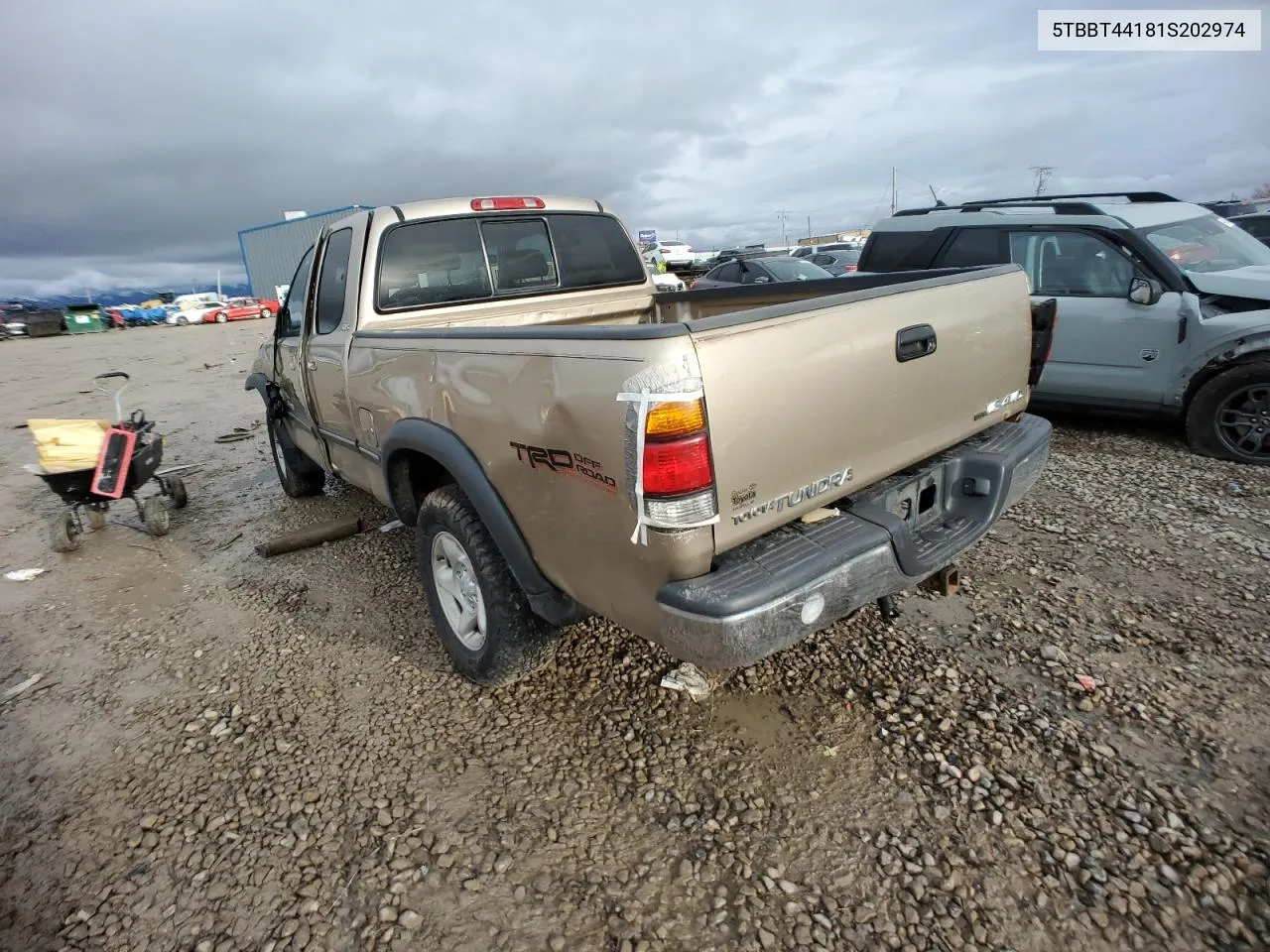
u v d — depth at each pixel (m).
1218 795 2.21
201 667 3.40
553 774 2.53
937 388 2.54
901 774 2.38
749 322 1.92
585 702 2.89
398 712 2.94
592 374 1.95
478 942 1.95
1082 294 5.73
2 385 15.70
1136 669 2.81
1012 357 2.94
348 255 3.65
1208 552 3.69
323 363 3.84
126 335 32.59
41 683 3.38
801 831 2.21
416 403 2.88
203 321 42.97
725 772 2.46
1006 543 3.93
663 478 1.82
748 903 1.99
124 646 3.68
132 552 5.03
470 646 2.97
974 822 2.18
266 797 2.52
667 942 1.91
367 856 2.24
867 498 2.41
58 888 2.21
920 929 1.89
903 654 3.00
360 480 3.96
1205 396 5.14
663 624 1.96
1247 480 4.70
